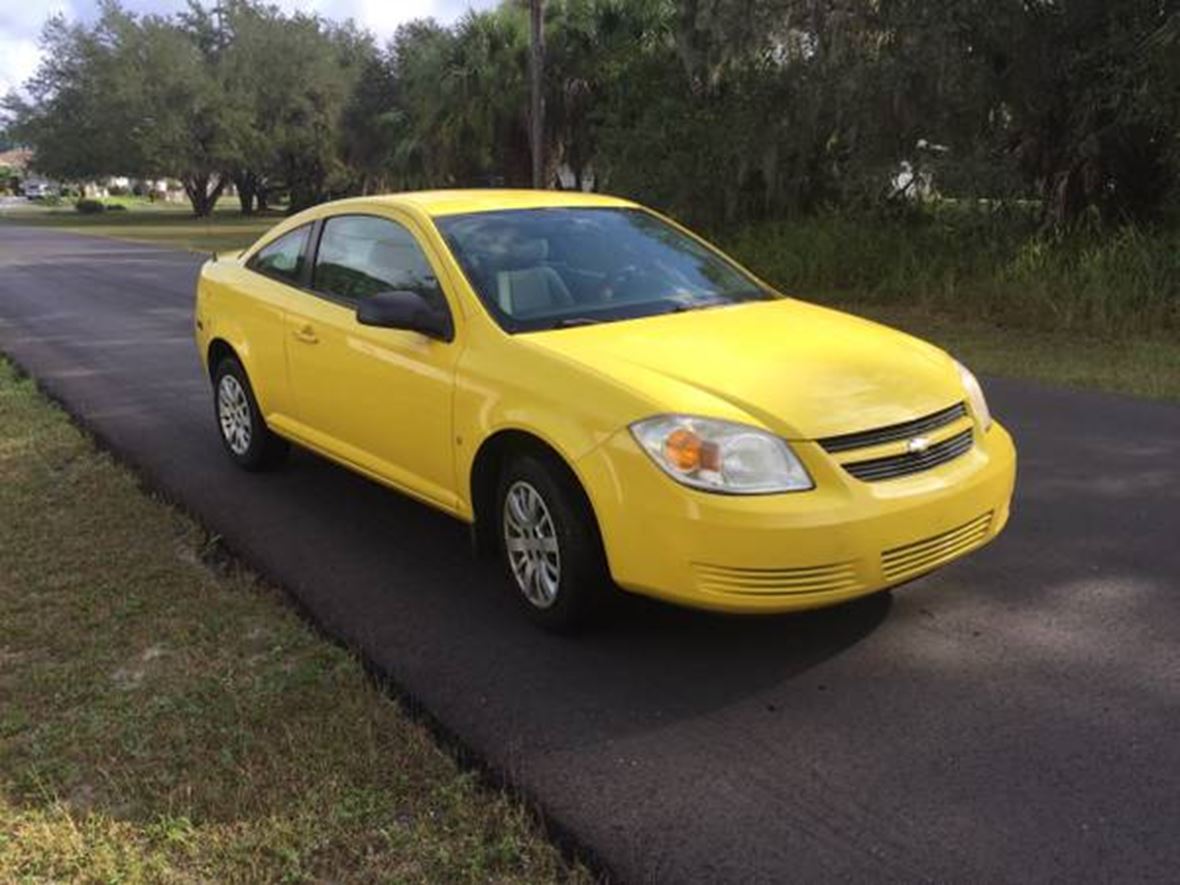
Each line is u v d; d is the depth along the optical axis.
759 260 16.38
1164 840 2.95
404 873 2.88
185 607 4.54
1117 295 11.83
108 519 5.63
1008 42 12.89
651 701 3.77
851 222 15.95
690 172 18.06
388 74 58.19
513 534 4.38
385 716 3.64
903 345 4.52
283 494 6.08
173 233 41.16
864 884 2.81
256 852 2.96
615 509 3.81
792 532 3.61
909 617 4.36
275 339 5.84
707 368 4.00
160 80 61.09
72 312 14.86
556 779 3.31
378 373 4.95
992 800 3.15
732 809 3.14
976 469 4.07
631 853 2.96
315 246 5.74
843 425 3.76
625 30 23.66
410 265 4.97
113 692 3.84
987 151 13.81
